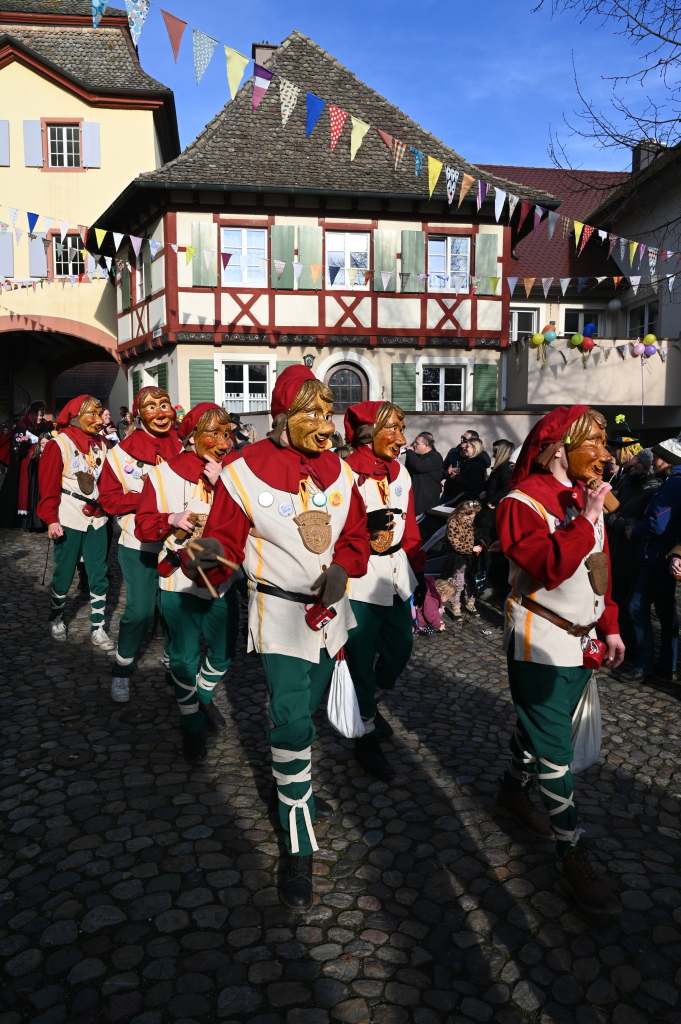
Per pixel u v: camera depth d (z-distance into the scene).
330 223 15.59
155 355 16.95
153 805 3.13
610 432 16.39
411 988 2.12
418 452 7.29
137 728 3.96
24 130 18.11
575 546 2.24
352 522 2.65
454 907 2.49
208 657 3.69
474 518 6.79
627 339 15.57
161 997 2.08
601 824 3.07
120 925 2.37
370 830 2.98
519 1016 2.04
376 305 15.90
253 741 3.83
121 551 4.16
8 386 21.48
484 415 13.00
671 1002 2.10
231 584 3.62
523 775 2.93
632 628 5.37
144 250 16.44
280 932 2.35
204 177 14.80
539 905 2.50
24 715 4.11
